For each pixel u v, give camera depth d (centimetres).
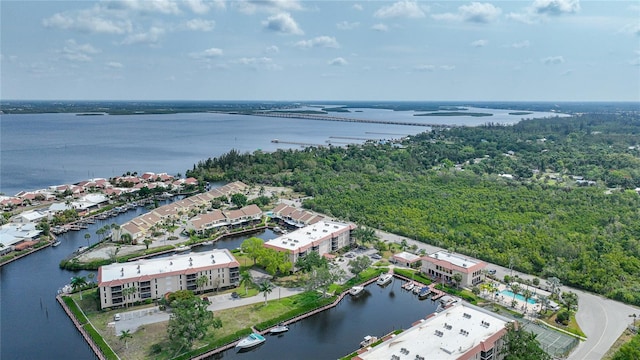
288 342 15812
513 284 18625
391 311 18250
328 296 18875
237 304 17938
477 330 14038
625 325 16312
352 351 15262
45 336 15688
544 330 15738
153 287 17950
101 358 14238
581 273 19875
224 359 14762
